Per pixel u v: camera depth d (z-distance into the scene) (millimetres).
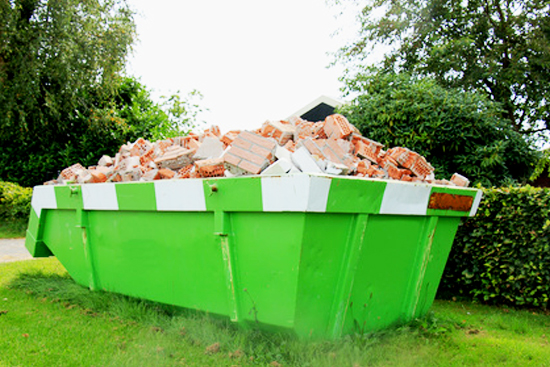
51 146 15539
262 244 2863
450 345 3430
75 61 14594
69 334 3479
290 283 2729
